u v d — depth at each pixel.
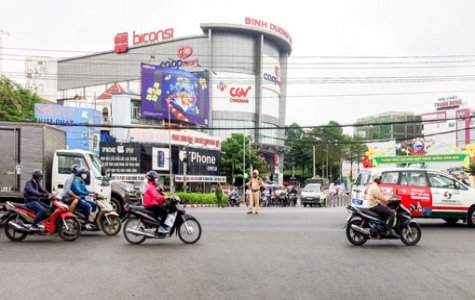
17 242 11.88
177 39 105.62
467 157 33.97
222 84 99.94
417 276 7.86
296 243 11.76
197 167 57.19
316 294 6.59
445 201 15.90
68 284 7.16
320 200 38.09
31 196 12.12
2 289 6.86
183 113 71.88
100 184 15.80
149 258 9.49
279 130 110.94
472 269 8.52
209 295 6.50
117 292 6.66
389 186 15.97
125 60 113.62
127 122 62.22
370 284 7.23
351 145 91.38
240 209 28.67
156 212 11.61
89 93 117.62
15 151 14.79
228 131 99.00
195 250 10.58
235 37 102.75
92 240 12.27
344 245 11.49
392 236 11.45
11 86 35.03
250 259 9.41
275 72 107.81
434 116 100.25
